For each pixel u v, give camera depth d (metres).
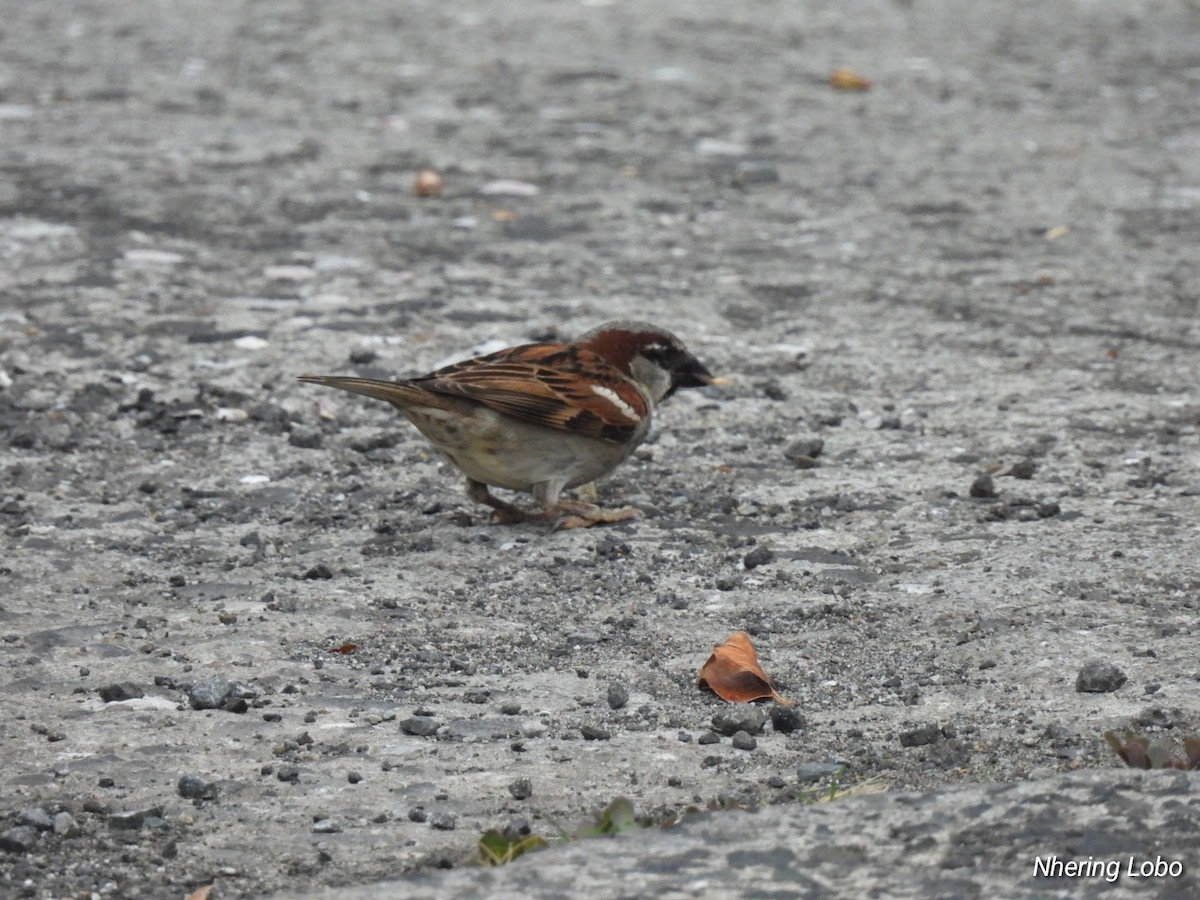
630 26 32.00
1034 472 11.85
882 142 23.03
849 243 18.30
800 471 12.05
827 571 10.13
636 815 7.03
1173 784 6.62
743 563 10.29
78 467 11.91
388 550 10.58
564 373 10.73
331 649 9.05
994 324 15.58
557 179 20.73
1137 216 19.44
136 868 6.69
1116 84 27.33
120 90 25.27
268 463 12.11
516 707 8.28
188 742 7.86
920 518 11.03
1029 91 26.69
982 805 6.53
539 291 16.39
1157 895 5.84
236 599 9.73
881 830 6.38
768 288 16.66
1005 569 10.02
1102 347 14.89
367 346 14.62
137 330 14.87
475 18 32.62
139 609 9.56
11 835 6.80
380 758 7.72
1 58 27.59
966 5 35.78
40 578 9.98
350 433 12.75
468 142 22.48
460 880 6.08
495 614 9.56
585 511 10.98
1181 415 13.08
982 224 19.09
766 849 6.25
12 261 16.81
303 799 7.29
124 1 34.03
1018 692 8.34
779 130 23.53
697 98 25.48
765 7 34.94
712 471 12.07
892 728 8.02
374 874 6.62
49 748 7.77
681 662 8.91
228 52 28.59
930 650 8.93
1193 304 16.14
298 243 17.81
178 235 17.95
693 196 20.12
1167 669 8.50
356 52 28.80
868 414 13.27
